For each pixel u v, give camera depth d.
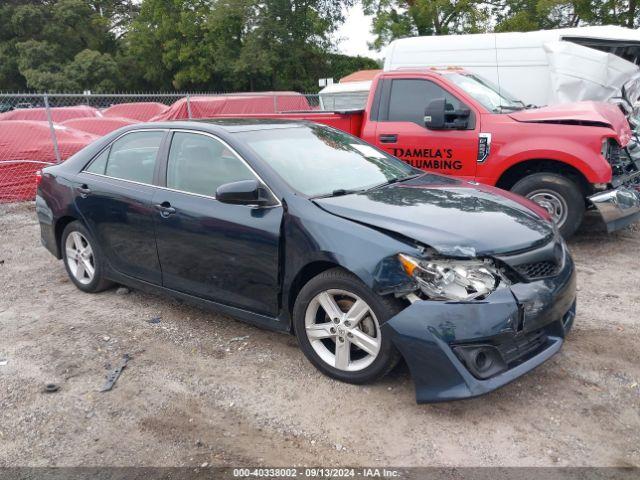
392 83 7.01
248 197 3.69
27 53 41.09
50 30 42.66
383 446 3.03
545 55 10.21
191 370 3.87
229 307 4.12
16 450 3.11
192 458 2.99
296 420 3.28
